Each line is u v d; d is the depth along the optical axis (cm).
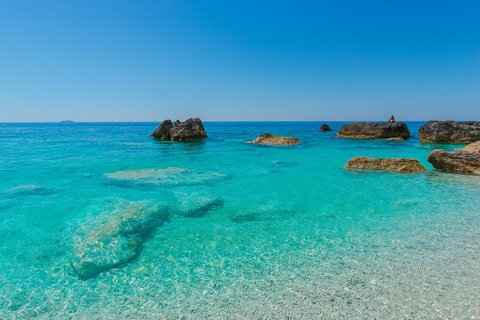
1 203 888
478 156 1363
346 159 1922
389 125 3944
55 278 487
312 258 551
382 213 812
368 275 486
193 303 421
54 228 690
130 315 396
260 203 908
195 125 4084
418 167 1442
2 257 554
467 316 381
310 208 859
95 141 3650
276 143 3128
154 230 691
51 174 1362
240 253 575
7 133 6116
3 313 398
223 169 1523
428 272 492
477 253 560
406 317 381
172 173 1402
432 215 791
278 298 429
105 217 752
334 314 392
